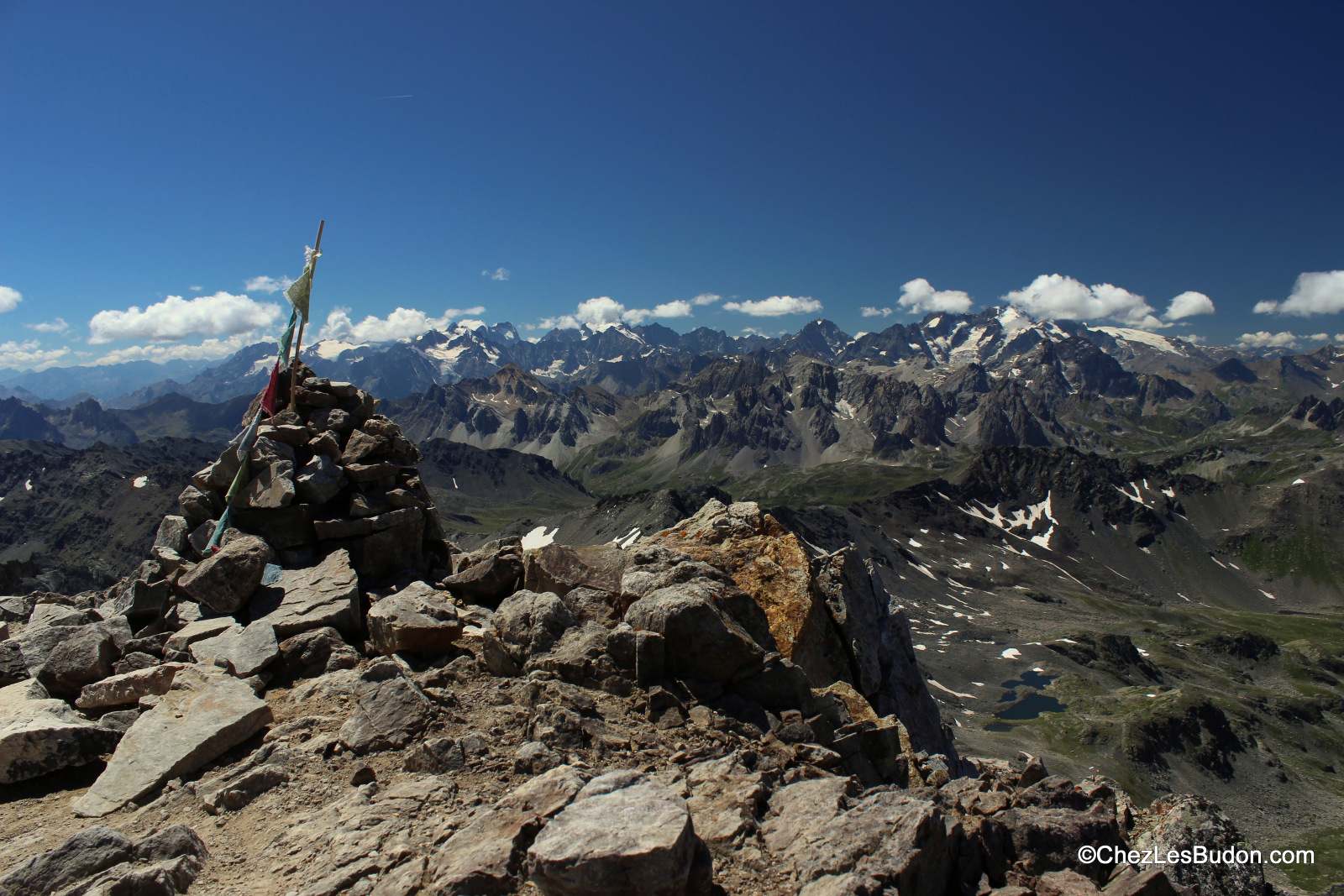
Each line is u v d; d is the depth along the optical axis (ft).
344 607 62.44
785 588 67.05
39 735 44.34
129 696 51.42
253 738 47.98
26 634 59.72
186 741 44.88
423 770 43.04
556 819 31.48
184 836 35.94
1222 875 38.68
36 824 40.37
